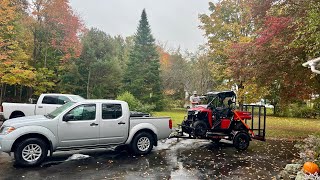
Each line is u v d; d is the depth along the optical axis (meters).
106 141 7.52
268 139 11.80
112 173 6.03
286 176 5.84
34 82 20.44
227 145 10.14
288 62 10.98
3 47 17.69
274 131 14.27
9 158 7.19
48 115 7.38
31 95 22.17
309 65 7.15
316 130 15.17
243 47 12.89
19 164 6.54
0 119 13.23
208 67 28.45
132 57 33.62
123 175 5.89
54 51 24.77
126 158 7.57
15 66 18.14
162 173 6.14
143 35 34.66
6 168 6.23
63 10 21.33
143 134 8.11
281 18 10.54
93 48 29.41
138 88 31.66
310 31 8.23
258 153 8.72
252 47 12.20
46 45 22.78
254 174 6.23
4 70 17.28
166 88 33.84
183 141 10.90
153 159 7.53
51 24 21.98
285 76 11.92
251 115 10.16
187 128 9.55
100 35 31.72
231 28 21.03
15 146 6.38
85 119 7.26
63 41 22.47
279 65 11.34
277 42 10.76
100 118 7.44
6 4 17.14
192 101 11.25
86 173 5.97
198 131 9.34
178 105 34.31
